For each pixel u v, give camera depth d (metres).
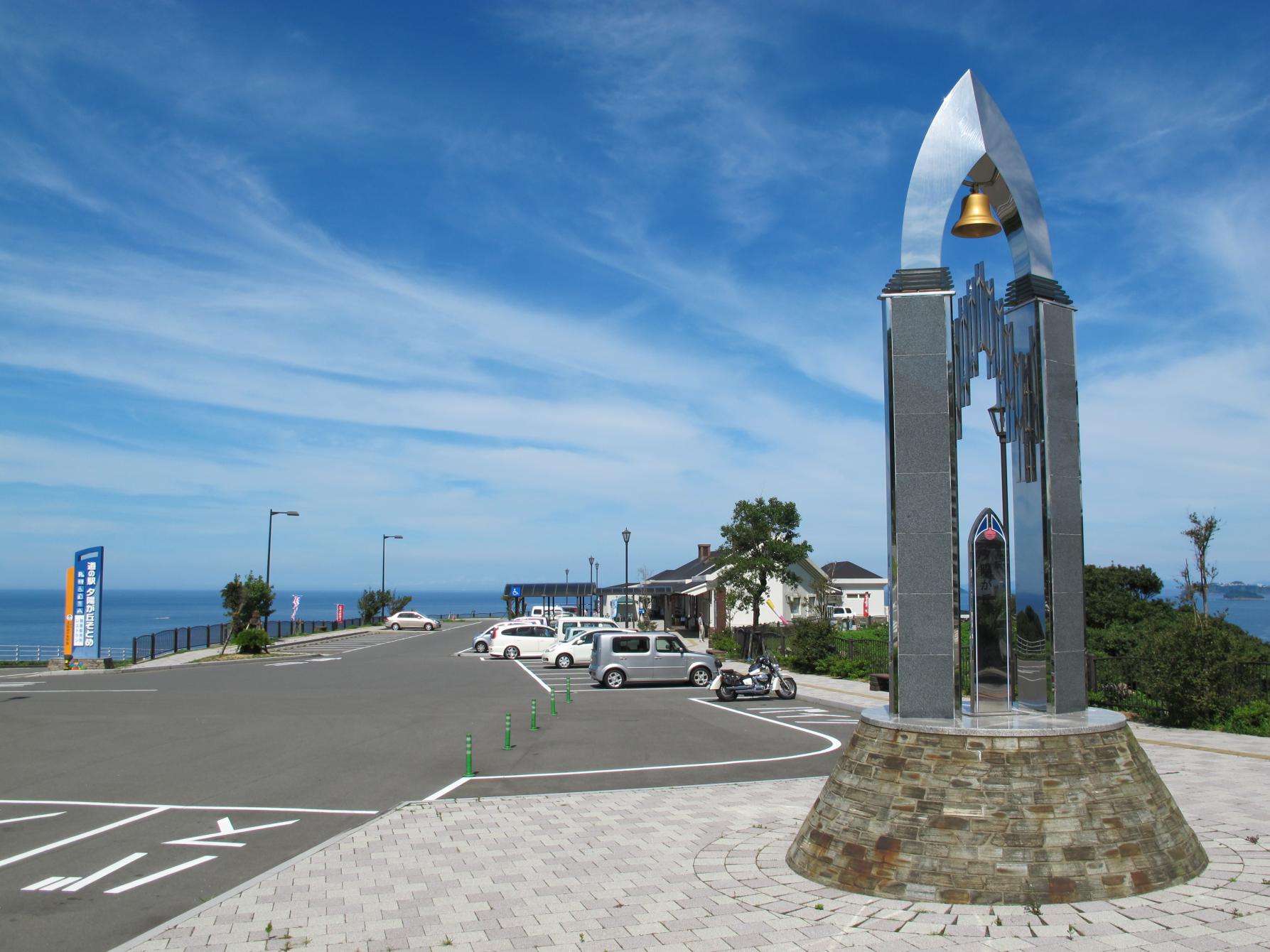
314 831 10.16
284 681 29.39
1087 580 29.08
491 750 15.77
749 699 24.12
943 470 8.12
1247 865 7.64
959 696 7.93
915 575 8.07
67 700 23.92
